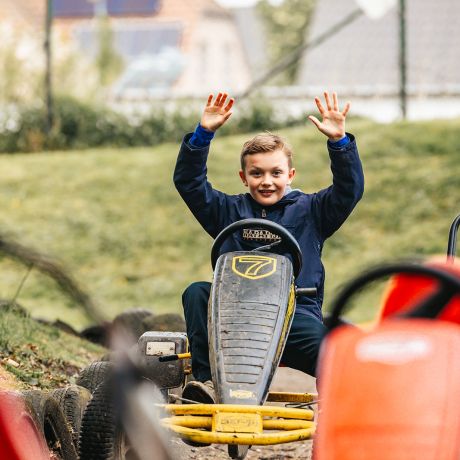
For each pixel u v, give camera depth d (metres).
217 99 7.63
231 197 7.73
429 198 25.59
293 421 6.21
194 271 23.16
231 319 6.43
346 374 4.52
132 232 24.86
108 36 54.22
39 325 11.91
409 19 55.88
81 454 5.91
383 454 4.29
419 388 4.36
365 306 19.64
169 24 74.44
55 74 35.78
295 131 30.95
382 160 27.88
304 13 62.28
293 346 6.86
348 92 41.69
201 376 6.67
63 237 24.48
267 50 63.12
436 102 41.91
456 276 4.68
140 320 11.51
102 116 32.62
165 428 5.83
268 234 7.34
